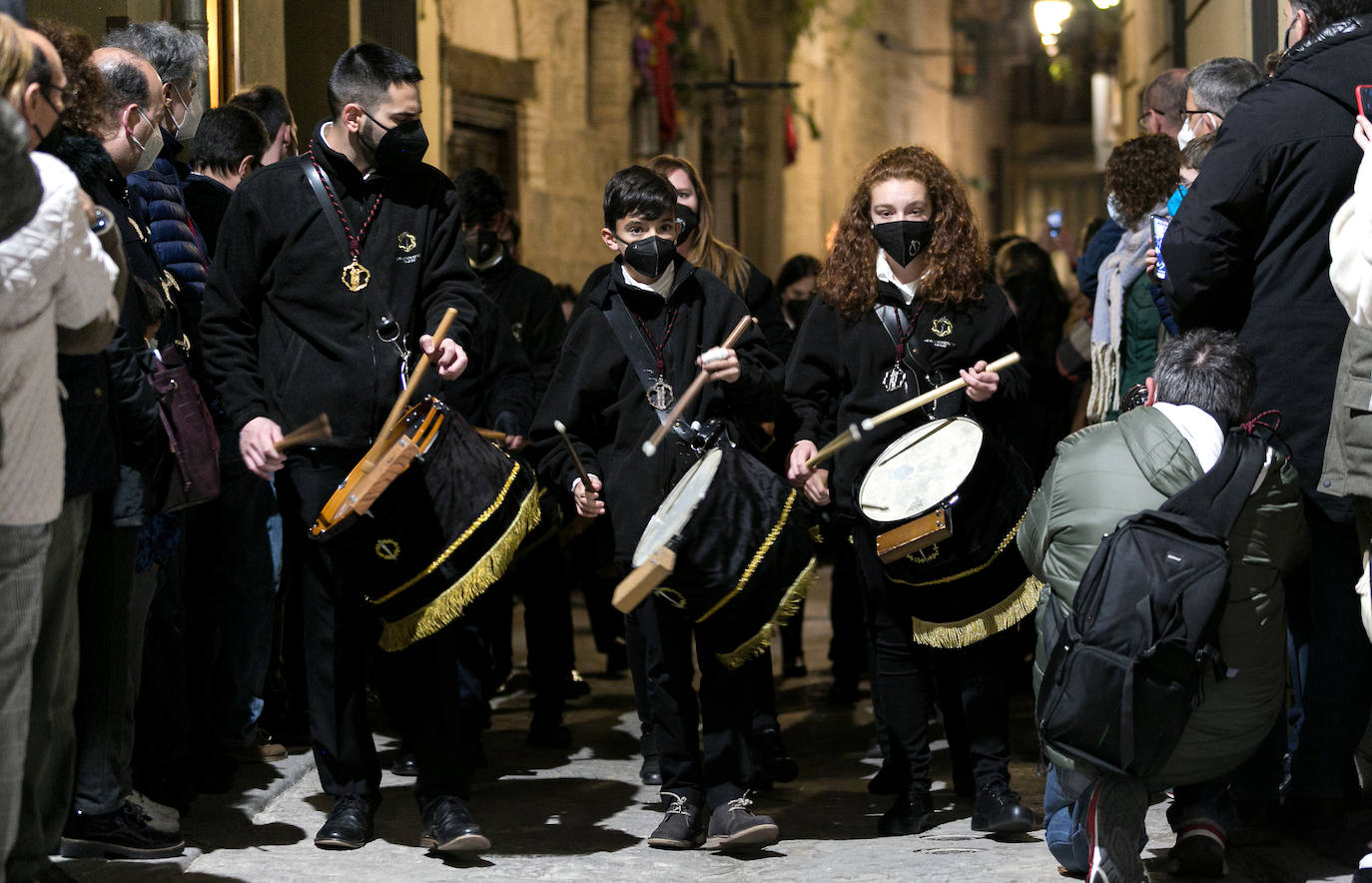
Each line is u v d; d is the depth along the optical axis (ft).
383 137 14.19
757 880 13.92
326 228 14.30
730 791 14.93
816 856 14.79
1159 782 12.42
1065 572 12.52
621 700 24.30
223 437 16.48
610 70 50.78
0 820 10.80
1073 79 147.84
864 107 85.71
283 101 19.44
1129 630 11.71
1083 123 158.81
